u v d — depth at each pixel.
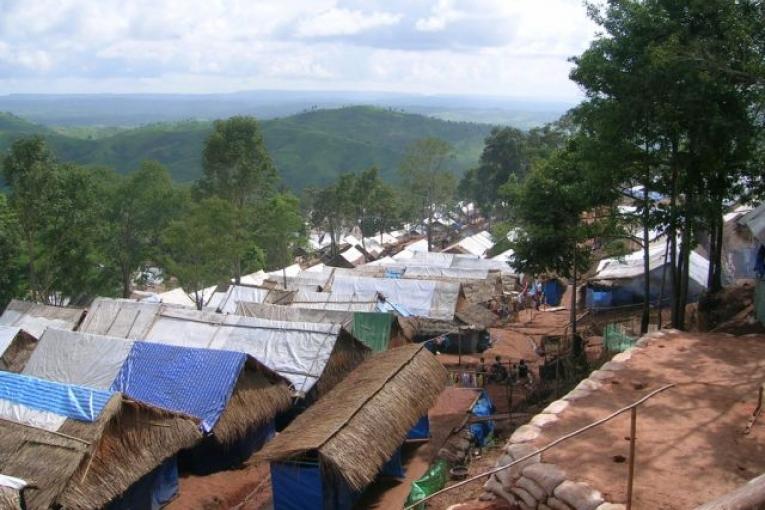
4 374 15.78
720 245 19.14
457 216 106.81
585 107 16.27
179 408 16.73
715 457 7.77
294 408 19.20
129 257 46.56
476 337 29.42
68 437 13.32
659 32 14.75
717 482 7.20
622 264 31.06
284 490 13.77
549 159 23.42
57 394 14.77
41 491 12.46
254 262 54.88
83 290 43.56
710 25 14.53
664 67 13.96
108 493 13.01
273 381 18.38
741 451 7.91
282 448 13.22
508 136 77.25
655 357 11.48
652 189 17.12
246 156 55.12
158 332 22.70
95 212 40.09
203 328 22.14
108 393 14.49
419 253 47.91
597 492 7.01
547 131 67.62
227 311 32.19
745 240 25.41
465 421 16.78
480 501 8.05
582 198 19.11
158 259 46.75
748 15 13.99
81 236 40.00
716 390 9.83
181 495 15.50
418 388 16.52
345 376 20.27
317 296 32.06
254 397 17.62
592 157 16.78
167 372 17.80
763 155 15.32
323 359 19.70
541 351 26.92
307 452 13.34
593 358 21.33
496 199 81.12
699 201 15.62
